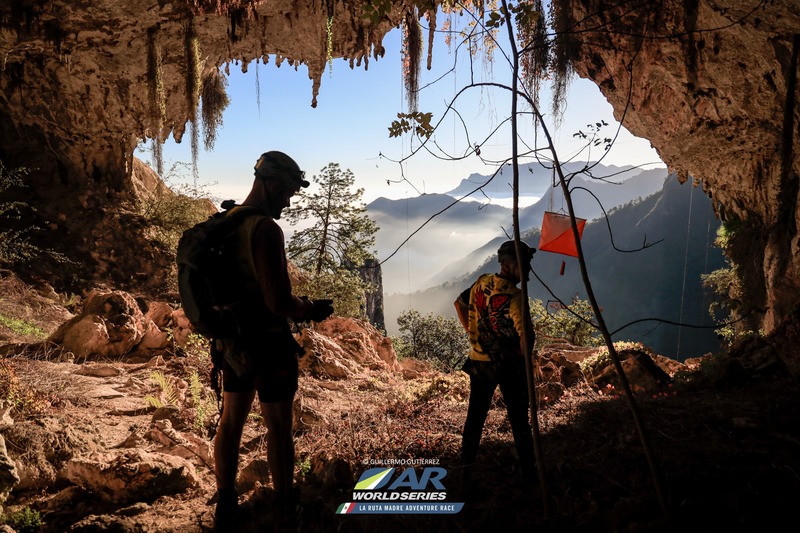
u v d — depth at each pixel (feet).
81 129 61.72
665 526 7.09
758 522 7.25
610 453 10.96
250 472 10.89
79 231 59.98
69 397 17.04
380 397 21.31
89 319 24.63
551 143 7.48
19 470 10.33
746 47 34.32
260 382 8.39
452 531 8.26
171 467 10.40
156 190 71.46
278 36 50.98
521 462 9.89
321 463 11.01
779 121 39.01
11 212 57.52
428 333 99.14
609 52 40.27
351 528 8.45
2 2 45.78
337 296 67.36
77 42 51.16
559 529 7.95
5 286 39.52
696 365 28.07
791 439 10.69
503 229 8.26
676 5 34.04
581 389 19.15
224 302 7.86
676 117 44.78
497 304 9.75
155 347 25.80
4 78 56.44
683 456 10.36
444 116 8.60
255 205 8.53
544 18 27.91
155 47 50.90
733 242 59.93
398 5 40.70
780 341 18.47
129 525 8.57
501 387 9.95
